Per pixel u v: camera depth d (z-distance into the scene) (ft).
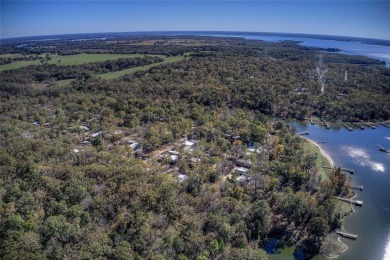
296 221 305.32
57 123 517.96
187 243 248.11
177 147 434.71
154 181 320.91
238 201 306.76
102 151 393.29
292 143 469.98
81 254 226.79
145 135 467.11
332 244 285.84
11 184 310.65
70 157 380.78
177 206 289.53
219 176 359.66
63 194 290.76
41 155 380.37
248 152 434.30
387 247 286.05
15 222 243.81
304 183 364.38
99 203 281.33
